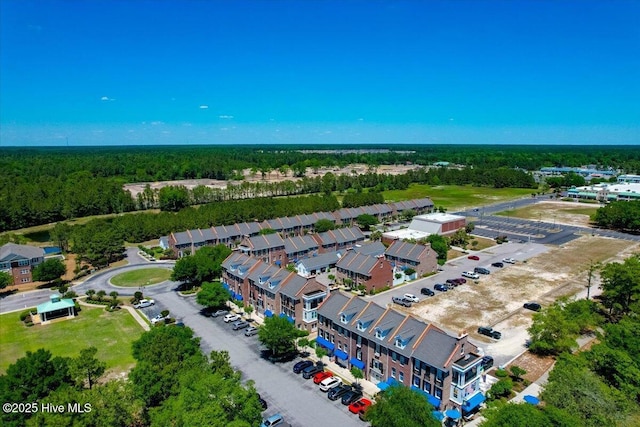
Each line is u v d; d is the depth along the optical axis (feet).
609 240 493.77
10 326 281.95
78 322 287.89
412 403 156.46
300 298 268.62
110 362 234.17
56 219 616.80
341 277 357.20
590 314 255.09
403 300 308.60
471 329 268.00
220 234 463.83
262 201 606.14
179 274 339.36
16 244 394.11
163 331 205.36
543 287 341.00
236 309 310.45
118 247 431.02
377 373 215.31
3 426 154.10
